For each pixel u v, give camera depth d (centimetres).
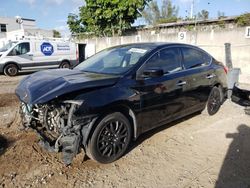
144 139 462
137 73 405
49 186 323
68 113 339
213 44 1230
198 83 522
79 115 329
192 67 516
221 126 531
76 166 369
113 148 377
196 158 398
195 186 327
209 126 530
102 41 2033
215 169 367
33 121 397
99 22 2223
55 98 332
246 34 1095
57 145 341
